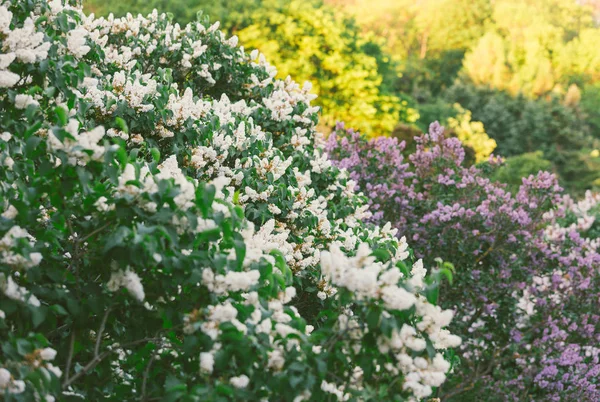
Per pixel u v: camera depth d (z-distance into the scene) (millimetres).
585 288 8016
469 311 7871
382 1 42562
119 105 4367
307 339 2807
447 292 7773
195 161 4605
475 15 40000
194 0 19250
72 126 2762
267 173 4715
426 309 2857
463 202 8148
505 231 7777
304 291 4461
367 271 2645
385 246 4684
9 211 2838
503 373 7602
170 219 2811
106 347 3150
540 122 31641
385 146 8273
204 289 2859
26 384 2557
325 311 3203
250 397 2684
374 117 20094
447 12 40250
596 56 35656
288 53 18781
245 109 5672
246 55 6656
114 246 2754
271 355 2725
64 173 2797
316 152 5914
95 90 4273
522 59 36281
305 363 2723
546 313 7945
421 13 41156
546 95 34312
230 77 6520
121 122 2920
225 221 2867
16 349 2537
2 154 2969
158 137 4684
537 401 7641
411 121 22484
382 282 2662
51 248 3234
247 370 2699
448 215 7652
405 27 41906
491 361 7684
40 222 3246
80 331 3004
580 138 31250
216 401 2582
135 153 3121
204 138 4781
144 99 4523
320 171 5691
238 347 2686
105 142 2836
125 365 3457
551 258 8195
